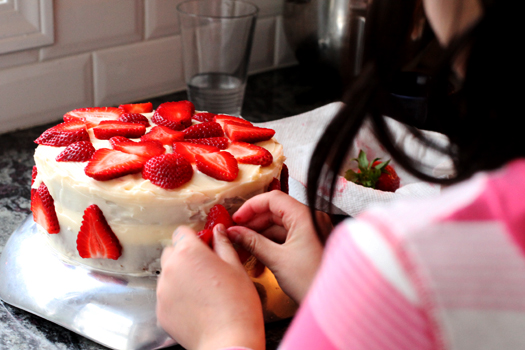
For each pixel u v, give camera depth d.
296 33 1.18
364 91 0.32
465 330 0.21
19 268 0.69
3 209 0.87
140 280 0.66
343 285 0.23
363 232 0.23
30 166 0.99
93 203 0.63
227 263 0.46
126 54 1.20
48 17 1.03
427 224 0.22
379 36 0.32
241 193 0.65
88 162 0.64
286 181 0.77
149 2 1.18
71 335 0.63
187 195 0.62
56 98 1.13
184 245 0.47
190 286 0.44
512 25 0.24
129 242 0.64
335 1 1.08
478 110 0.27
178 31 1.27
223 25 1.13
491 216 0.22
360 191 0.85
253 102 1.30
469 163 0.29
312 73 1.26
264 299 0.65
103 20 1.12
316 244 0.56
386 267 0.22
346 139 0.34
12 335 0.62
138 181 0.63
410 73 0.91
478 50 0.25
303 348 0.25
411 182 1.00
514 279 0.21
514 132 0.27
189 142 0.70
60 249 0.70
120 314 0.62
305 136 1.03
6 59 1.03
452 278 0.21
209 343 0.40
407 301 0.21
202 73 1.19
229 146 0.71
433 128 0.93
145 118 0.77
